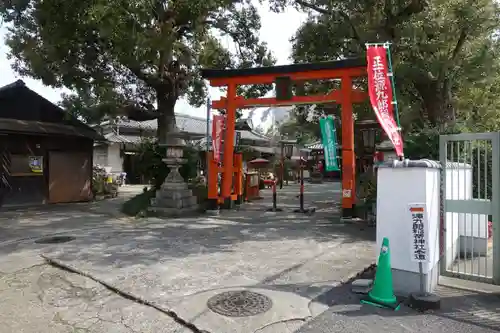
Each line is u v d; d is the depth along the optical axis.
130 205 11.94
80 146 14.71
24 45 11.56
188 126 32.69
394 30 9.49
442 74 9.69
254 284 4.70
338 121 15.78
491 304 4.11
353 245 6.76
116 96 12.97
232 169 11.18
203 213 10.81
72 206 13.16
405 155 7.44
